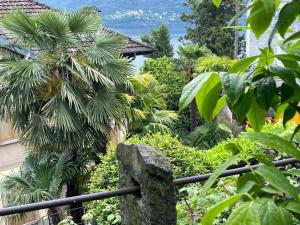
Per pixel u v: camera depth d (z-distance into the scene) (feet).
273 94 2.23
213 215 2.23
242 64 2.36
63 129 20.44
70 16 21.52
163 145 13.34
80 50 21.74
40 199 20.27
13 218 20.40
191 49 36.17
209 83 2.36
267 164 2.42
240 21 2.63
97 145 22.56
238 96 2.19
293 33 2.55
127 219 4.65
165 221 4.28
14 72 19.89
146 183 4.24
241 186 2.28
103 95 21.67
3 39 23.39
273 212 1.91
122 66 22.80
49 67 20.59
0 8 30.27
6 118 21.97
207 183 2.31
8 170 28.55
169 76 35.04
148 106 25.62
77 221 12.07
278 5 2.40
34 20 20.63
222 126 3.09
